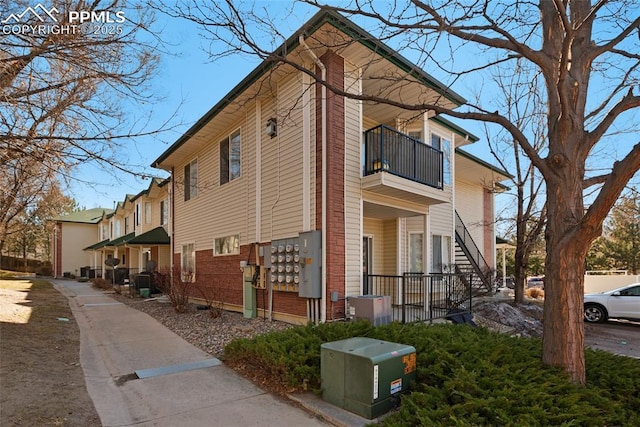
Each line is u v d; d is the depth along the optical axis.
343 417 3.71
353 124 8.37
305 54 8.05
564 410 3.24
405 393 3.93
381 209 9.82
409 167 8.97
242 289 10.50
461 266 13.73
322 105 7.91
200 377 5.10
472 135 13.44
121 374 5.27
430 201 10.03
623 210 11.19
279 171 9.10
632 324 12.33
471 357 4.35
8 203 12.88
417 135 11.52
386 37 4.70
